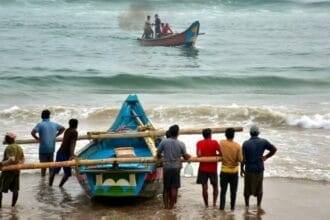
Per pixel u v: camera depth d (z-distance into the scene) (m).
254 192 15.66
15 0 99.06
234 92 39.66
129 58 53.56
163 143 15.59
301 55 57.22
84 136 17.86
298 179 18.64
